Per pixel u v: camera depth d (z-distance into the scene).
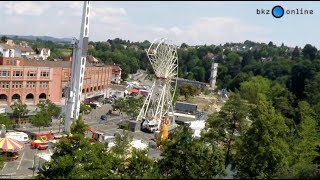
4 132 100.88
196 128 122.69
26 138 102.50
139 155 52.00
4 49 199.50
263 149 58.88
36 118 114.19
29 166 83.69
